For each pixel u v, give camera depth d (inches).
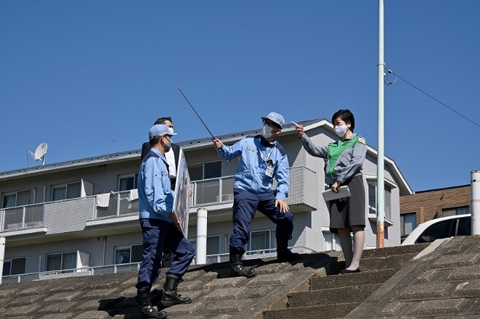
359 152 383.2
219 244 1342.3
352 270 374.0
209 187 1350.9
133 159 1465.3
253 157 411.2
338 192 378.6
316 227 1314.0
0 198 1593.3
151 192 378.6
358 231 376.8
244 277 401.1
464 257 334.3
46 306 455.2
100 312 414.3
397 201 1603.1
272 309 357.1
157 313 377.1
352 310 322.3
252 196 408.5
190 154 1397.6
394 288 324.5
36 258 1536.7
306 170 1296.8
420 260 348.8
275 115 409.4
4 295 502.0
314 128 1336.1
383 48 723.4
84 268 1455.5
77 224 1470.2
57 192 1542.8
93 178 1509.6
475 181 441.7
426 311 293.6
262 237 1289.4
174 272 389.7
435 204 1897.1
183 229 398.6
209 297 385.7
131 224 1421.0
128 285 453.1
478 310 284.2
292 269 398.3
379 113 697.6
